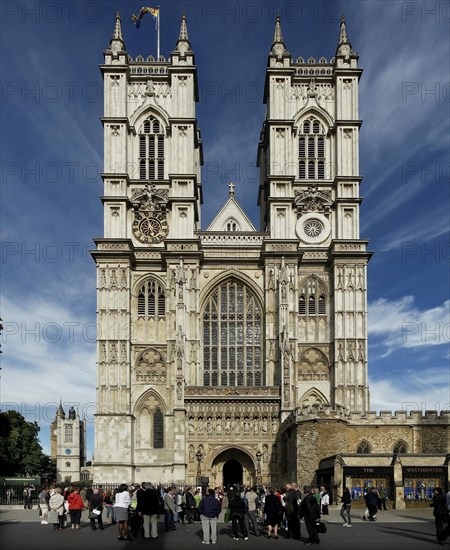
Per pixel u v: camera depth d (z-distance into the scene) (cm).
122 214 9456
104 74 9862
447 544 3444
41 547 3388
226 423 8688
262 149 11125
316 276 9512
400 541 3597
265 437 8669
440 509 3466
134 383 9144
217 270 9506
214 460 8738
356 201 9588
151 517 3794
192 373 9050
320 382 9225
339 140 9781
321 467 6812
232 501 3891
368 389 9000
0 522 5075
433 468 6125
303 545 3459
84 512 6391
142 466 8881
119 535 3775
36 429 15200
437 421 7394
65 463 17762
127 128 9775
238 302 9512
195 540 3750
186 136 9838
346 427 7256
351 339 9100
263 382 9225
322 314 9419
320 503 5331
